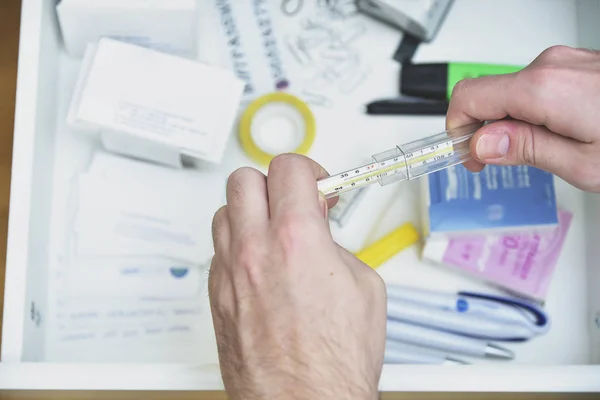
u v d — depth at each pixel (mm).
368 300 426
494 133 509
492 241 630
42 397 549
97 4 602
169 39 646
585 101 472
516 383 501
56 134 652
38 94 577
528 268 626
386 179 521
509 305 631
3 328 536
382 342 438
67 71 664
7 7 775
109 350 618
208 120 602
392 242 638
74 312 623
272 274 405
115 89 597
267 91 681
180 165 644
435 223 609
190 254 632
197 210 641
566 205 652
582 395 524
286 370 404
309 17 696
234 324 418
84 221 631
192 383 500
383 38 693
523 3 697
